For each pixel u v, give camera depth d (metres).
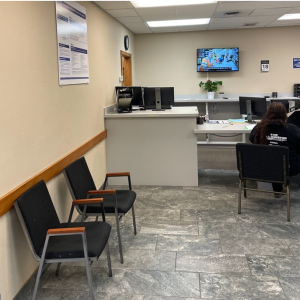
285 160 3.10
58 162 2.75
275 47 7.19
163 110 4.93
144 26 6.35
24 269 2.20
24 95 2.21
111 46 5.01
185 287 2.24
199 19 5.86
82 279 2.37
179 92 7.64
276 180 3.22
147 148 4.45
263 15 5.57
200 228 3.15
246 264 2.50
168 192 4.21
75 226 2.30
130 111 4.71
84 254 1.92
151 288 2.24
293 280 2.29
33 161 2.34
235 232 3.04
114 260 2.62
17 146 2.12
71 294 2.20
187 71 7.53
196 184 4.42
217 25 6.56
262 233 3.01
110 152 4.52
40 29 2.47
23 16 2.21
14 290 2.07
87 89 3.69
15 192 2.05
